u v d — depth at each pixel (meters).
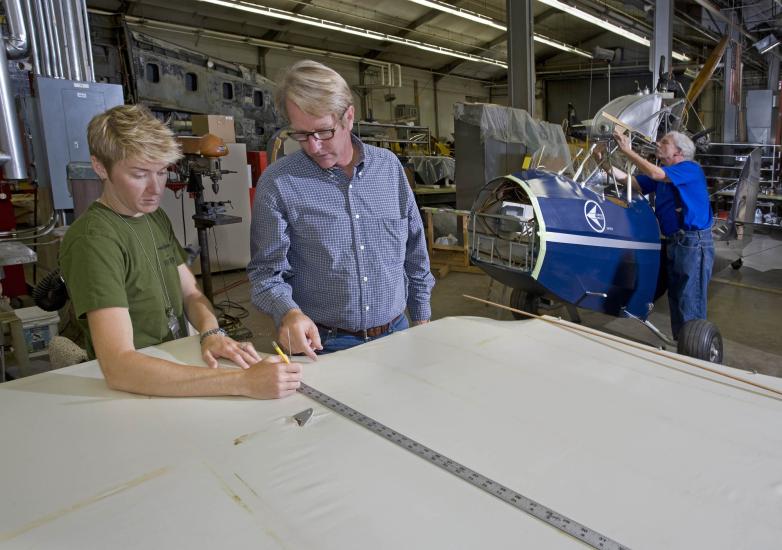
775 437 0.94
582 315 4.21
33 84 3.13
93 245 1.13
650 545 0.67
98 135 1.08
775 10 10.62
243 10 9.62
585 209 2.54
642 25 11.14
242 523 0.73
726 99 10.00
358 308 1.48
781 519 0.72
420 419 1.01
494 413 1.03
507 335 1.50
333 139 1.26
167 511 0.76
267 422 1.02
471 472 0.83
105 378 1.17
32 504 0.79
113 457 0.91
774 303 4.53
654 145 3.10
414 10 11.45
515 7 5.63
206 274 3.84
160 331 1.37
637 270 2.80
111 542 0.70
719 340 2.74
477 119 5.34
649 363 1.29
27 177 3.08
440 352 1.37
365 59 13.34
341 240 1.41
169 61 6.16
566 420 1.00
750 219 4.71
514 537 0.69
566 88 17.03
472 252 2.69
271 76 11.86
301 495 0.78
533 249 2.39
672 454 0.88
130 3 9.01
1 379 2.44
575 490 0.78
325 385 1.18
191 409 1.08
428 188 7.93
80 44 3.39
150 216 1.35
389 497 0.77
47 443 0.96
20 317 2.77
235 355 1.27
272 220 1.38
